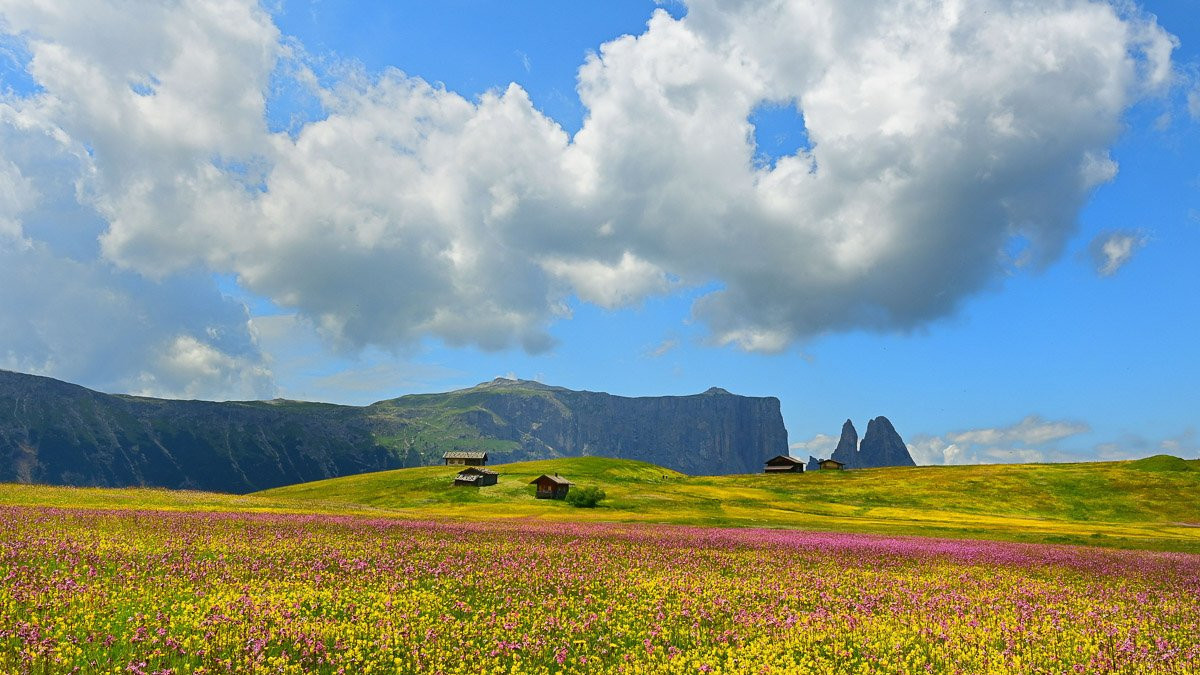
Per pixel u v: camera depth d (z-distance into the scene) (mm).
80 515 40969
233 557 26281
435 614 18453
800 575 28953
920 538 56469
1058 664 16078
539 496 120688
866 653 16641
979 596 25109
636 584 25000
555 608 20266
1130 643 17875
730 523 77188
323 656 14133
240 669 12789
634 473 160750
